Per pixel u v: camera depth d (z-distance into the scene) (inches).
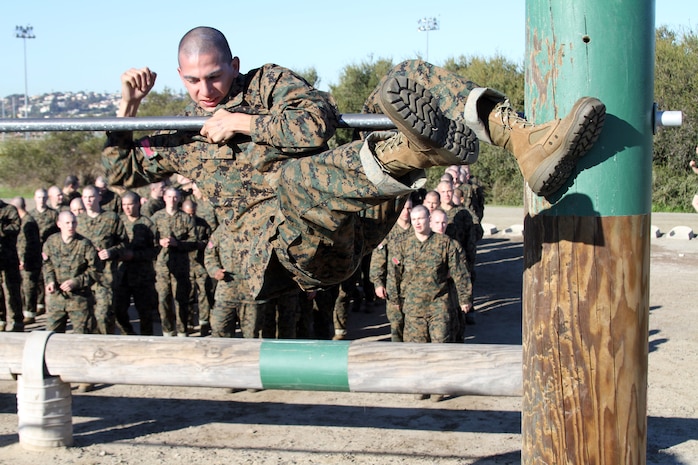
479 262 682.8
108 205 524.1
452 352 204.4
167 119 139.9
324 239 132.3
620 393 113.6
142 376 223.5
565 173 106.1
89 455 247.8
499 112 111.5
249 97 142.6
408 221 338.6
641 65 108.9
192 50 138.3
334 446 256.2
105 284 358.9
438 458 244.1
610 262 110.9
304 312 401.4
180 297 414.9
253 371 210.5
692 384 314.5
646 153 111.6
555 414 116.3
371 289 491.2
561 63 108.9
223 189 145.8
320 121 132.5
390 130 129.2
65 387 251.9
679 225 880.9
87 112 5600.4
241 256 145.2
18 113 5285.4
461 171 624.1
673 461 240.1
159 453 251.0
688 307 465.7
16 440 261.9
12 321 447.2
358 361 203.5
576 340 113.2
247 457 247.0
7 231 439.2
